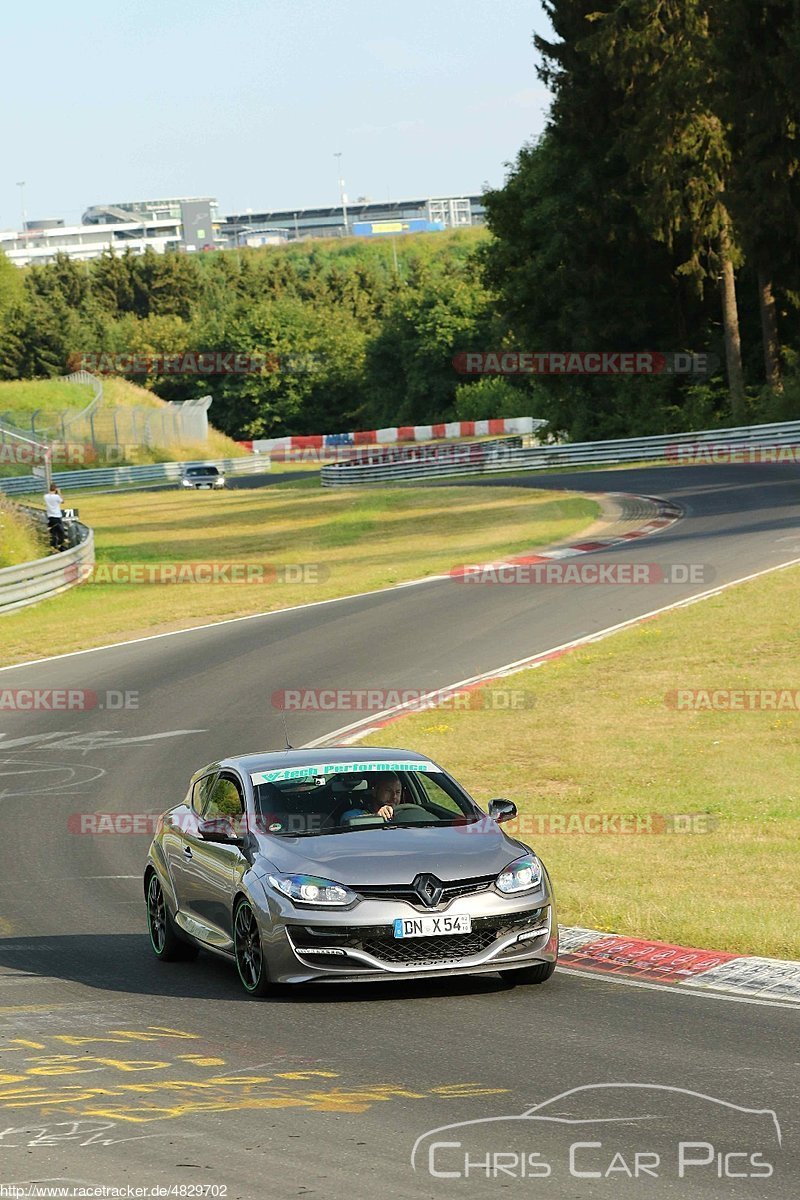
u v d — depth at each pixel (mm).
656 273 178625
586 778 45469
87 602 93625
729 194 149375
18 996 24562
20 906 33406
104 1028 21688
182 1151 15094
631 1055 18781
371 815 25266
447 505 135000
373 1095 17141
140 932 30703
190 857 26500
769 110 144000
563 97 174125
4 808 45344
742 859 34500
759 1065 18047
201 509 169125
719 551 86812
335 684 62406
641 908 28719
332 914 22391
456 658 66000
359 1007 22469
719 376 177875
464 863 23312
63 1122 16359
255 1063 18984
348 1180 14062
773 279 155875
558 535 103812
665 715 53688
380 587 89812
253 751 51188
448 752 50094
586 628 70000
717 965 24422
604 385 182875
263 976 23000
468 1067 18406
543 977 23812
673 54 156875
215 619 83312
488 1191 13672
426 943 22531
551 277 181875
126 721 58250
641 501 116688
